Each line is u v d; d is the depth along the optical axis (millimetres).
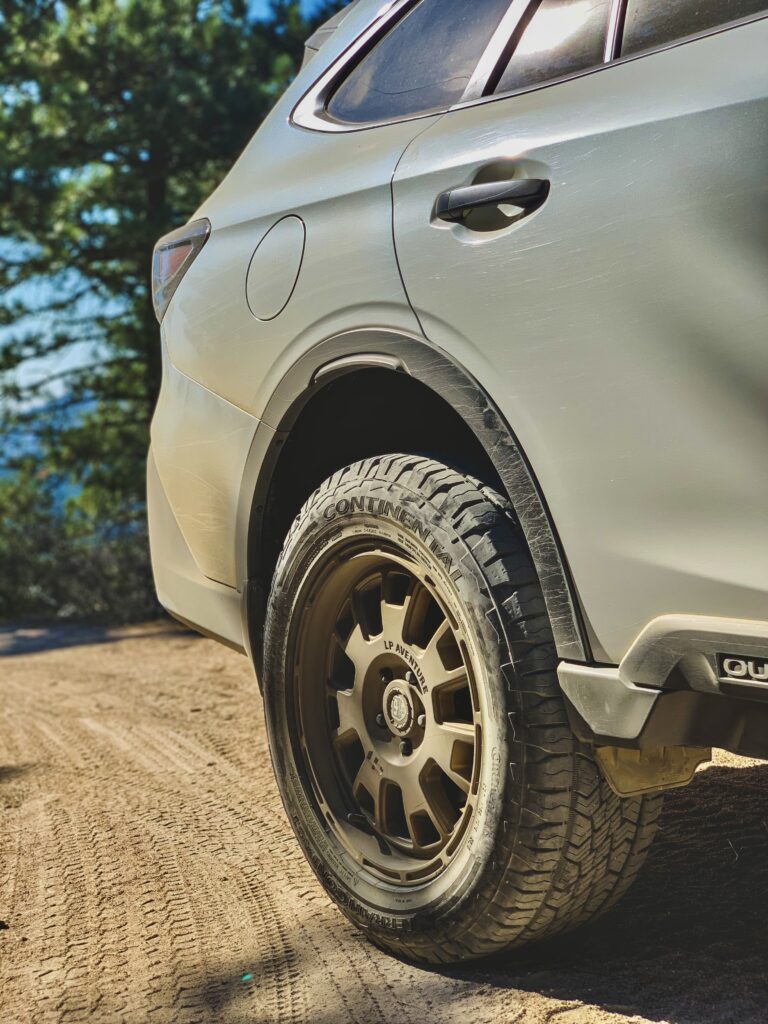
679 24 1961
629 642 1850
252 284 2586
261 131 2934
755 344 1681
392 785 2365
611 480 1857
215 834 3301
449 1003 2064
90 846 3283
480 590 2049
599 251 1861
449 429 2525
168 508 3031
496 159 2057
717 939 2227
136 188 15250
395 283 2209
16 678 7930
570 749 1988
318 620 2486
